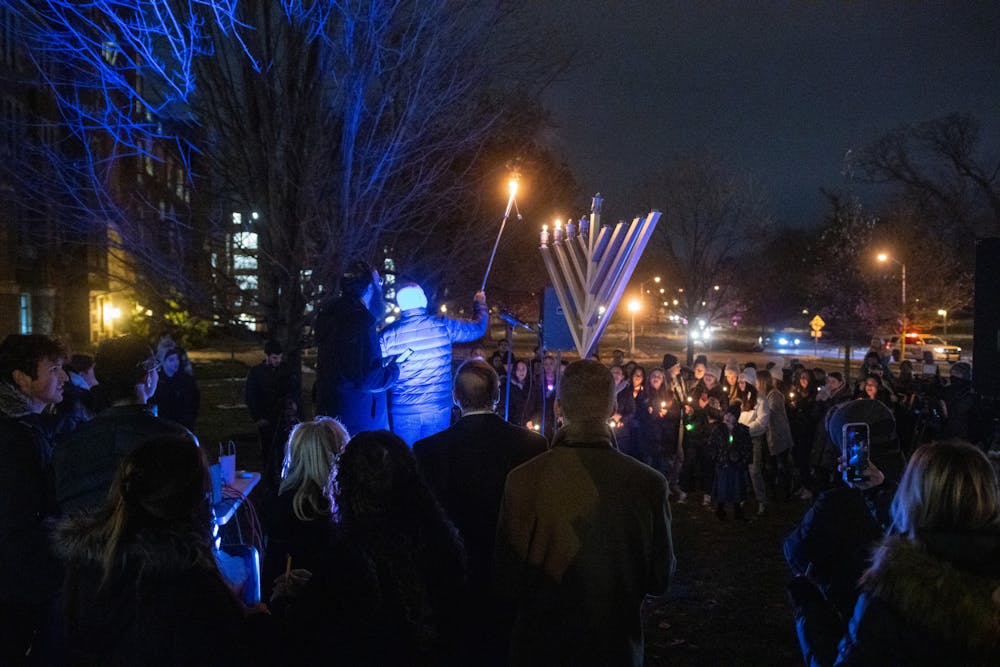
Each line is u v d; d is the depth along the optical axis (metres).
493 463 3.64
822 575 3.04
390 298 12.30
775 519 9.74
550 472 3.06
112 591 2.26
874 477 3.11
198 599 2.30
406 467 2.66
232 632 2.33
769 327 75.69
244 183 12.13
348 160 11.31
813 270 57.22
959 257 44.97
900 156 42.22
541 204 22.92
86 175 11.58
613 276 4.98
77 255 12.24
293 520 3.30
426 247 14.72
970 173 41.41
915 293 45.19
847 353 27.09
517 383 10.58
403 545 2.54
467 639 3.19
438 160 12.81
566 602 2.98
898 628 2.07
